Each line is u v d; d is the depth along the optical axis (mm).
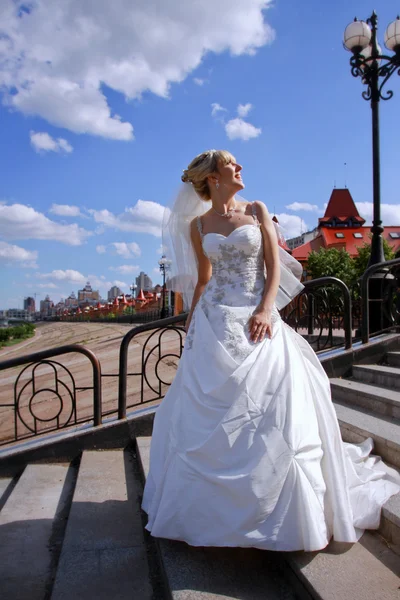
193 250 2812
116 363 10227
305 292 5348
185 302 3051
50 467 4035
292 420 2041
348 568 1940
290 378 2150
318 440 2141
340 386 4219
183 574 2033
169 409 2494
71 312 127562
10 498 3340
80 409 6719
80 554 2441
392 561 2002
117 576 2258
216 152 2529
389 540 2150
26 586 2279
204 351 2281
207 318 2391
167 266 3031
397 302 5348
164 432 2469
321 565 1960
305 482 1983
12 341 44656
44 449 4113
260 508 1924
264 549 1998
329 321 5297
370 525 2207
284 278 2785
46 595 2215
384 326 5512
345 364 4719
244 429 2021
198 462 2061
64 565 2342
